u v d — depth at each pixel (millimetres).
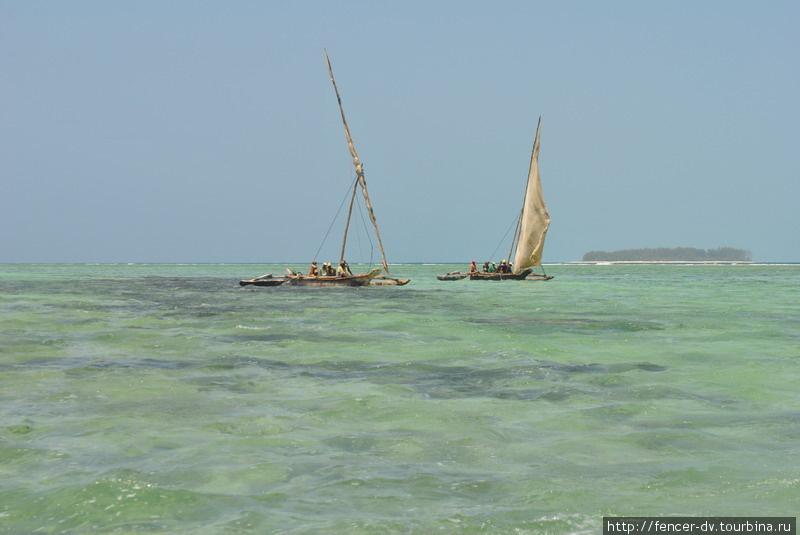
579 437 8328
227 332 19797
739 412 9672
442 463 7262
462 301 35438
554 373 12938
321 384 11805
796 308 30719
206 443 7984
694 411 9734
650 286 60062
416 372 13086
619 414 9562
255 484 6535
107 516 5699
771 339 18344
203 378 12312
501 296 40969
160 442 8008
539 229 62156
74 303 32656
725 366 13719
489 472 6953
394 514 5758
